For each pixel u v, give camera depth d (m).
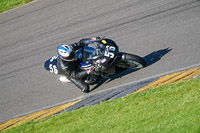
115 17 48.62
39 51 48.00
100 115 30.38
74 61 35.12
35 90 40.44
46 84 40.91
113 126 27.45
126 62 34.47
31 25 55.91
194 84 29.86
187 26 40.88
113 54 33.22
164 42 39.47
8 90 42.22
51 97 38.31
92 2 55.75
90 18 51.03
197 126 23.16
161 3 47.72
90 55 34.19
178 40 38.88
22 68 45.62
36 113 36.31
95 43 34.75
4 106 39.59
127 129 26.12
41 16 57.53
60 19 54.22
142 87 33.34
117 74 37.56
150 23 44.19
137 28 44.19
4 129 34.75
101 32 46.34
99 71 34.22
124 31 44.59
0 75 45.75
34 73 43.72
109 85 36.41
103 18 49.62
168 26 42.22
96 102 34.00
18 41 52.81
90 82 36.84
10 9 64.19
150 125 25.50
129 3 50.97
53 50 46.94
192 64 34.03
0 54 51.00
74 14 54.03
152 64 36.38
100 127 28.00
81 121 30.47
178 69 34.09
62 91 38.75
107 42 34.38
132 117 27.88
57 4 59.84
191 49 36.44
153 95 30.55
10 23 59.12
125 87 34.66
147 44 40.28
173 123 24.66
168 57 36.50
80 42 35.66
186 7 44.72
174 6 45.88
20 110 38.00
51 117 33.75
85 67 34.84
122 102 31.33
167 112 26.69
